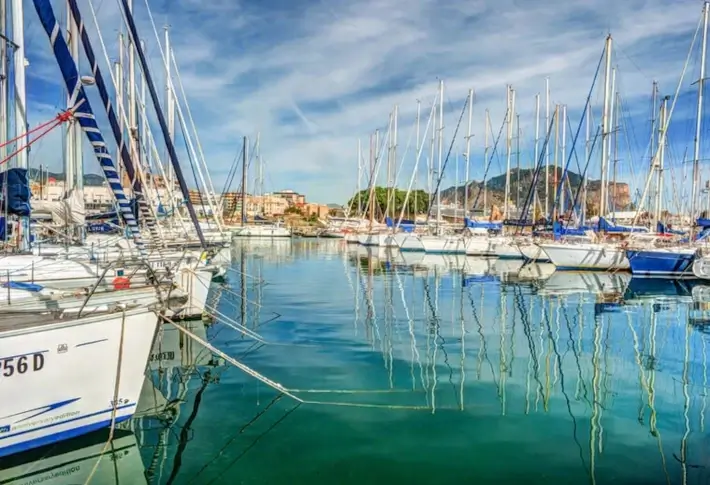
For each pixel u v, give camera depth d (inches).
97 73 531.8
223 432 312.2
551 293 935.7
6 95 465.4
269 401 365.4
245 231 3070.9
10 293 350.6
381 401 367.9
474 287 1005.2
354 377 424.2
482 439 305.3
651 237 1259.2
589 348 535.5
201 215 1387.8
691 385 415.8
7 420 254.4
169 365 454.6
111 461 273.9
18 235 509.7
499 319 688.4
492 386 405.4
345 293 910.4
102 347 282.4
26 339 256.5
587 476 262.2
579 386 408.8
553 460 279.7
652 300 869.2
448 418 337.1
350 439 303.4
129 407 295.0
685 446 299.3
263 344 533.6
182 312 590.6
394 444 297.3
